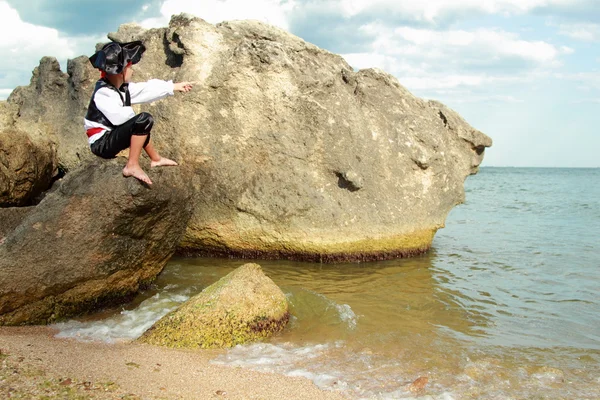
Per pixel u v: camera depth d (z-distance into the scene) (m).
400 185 9.69
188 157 9.00
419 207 9.81
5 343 4.89
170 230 6.55
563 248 11.13
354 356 5.36
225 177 8.92
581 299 7.62
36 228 5.69
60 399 3.72
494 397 4.56
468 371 5.08
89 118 5.12
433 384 4.77
